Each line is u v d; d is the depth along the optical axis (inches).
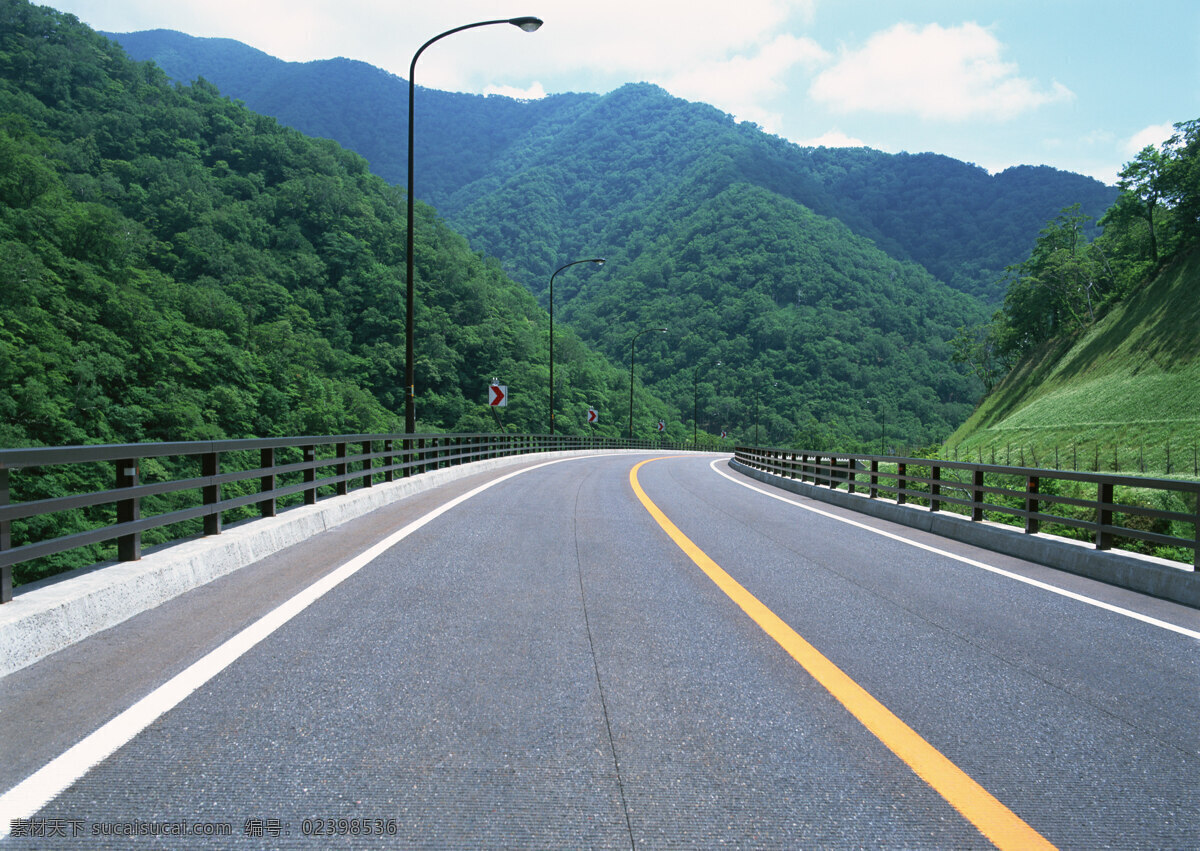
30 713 130.7
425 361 4707.2
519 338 5728.3
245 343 3041.3
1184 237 2923.2
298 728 127.4
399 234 6274.6
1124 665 179.3
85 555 1443.2
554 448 1689.2
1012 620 221.0
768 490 773.9
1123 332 2893.7
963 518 412.5
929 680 164.4
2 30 6161.4
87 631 177.0
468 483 727.7
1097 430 2406.5
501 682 154.0
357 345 4960.6
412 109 796.6
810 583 267.3
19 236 2436.0
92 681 147.3
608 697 147.6
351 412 3186.5
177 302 3011.8
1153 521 783.7
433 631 189.9
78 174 4788.4
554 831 97.5
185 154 5964.6
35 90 6013.8
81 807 99.7
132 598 197.6
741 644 187.3
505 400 1126.4
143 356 2214.6
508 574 266.5
